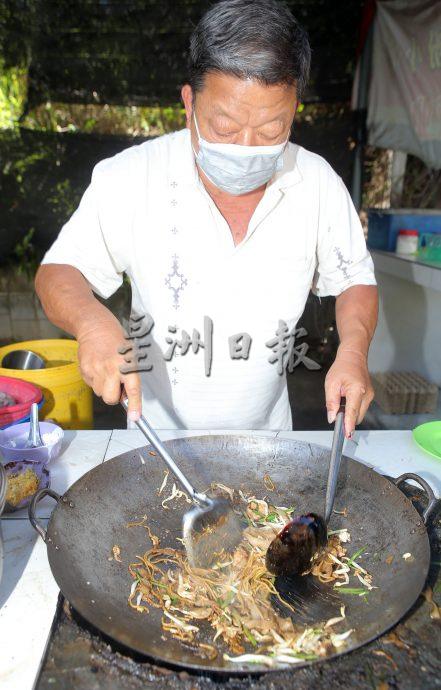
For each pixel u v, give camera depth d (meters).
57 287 1.55
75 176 4.67
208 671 0.89
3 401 1.97
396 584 1.05
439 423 1.84
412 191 4.71
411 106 3.58
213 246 1.68
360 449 1.71
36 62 4.18
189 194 1.64
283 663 0.89
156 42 4.12
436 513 1.33
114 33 4.09
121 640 0.89
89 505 1.22
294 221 1.71
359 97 4.29
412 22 3.42
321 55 4.26
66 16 4.04
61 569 1.02
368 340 1.61
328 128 4.55
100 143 4.57
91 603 0.99
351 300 1.75
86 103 4.30
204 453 1.46
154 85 4.25
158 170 1.67
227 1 1.24
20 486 1.35
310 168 1.74
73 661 0.93
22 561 1.22
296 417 4.23
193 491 1.23
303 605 1.08
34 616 1.07
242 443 1.48
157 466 1.40
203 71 1.25
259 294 1.76
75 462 1.61
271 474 1.44
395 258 3.91
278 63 1.19
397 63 3.65
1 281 4.91
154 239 1.70
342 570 1.16
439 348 4.00
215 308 1.76
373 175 4.69
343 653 0.88
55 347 2.89
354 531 1.26
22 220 4.77
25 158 4.58
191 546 1.21
